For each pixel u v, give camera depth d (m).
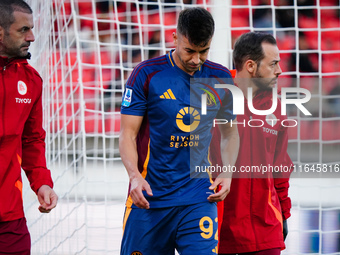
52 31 18.70
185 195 12.27
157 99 12.06
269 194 13.73
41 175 12.56
